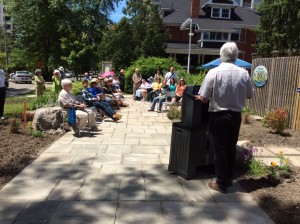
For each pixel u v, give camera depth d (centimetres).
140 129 902
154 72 2144
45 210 388
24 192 439
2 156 591
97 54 3512
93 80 1100
